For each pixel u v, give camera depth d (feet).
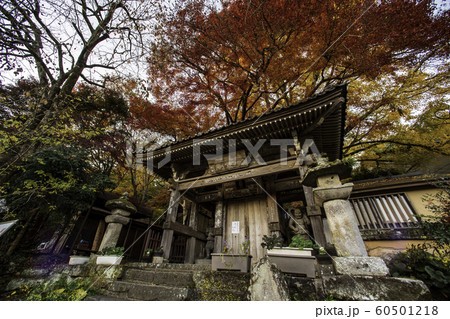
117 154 38.73
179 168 26.23
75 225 28.37
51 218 24.95
